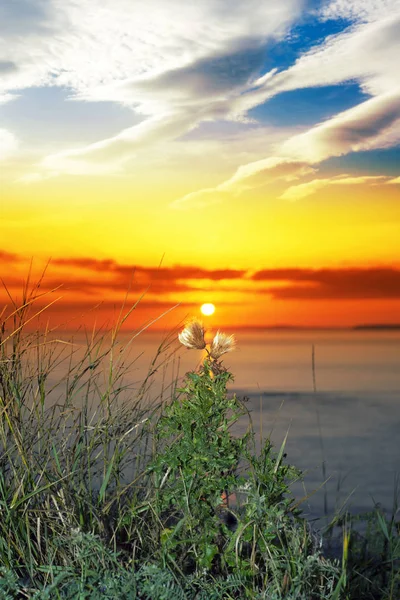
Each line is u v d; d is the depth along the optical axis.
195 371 3.79
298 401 19.83
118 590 2.88
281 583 3.14
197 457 3.42
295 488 8.35
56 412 3.67
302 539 3.36
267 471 3.47
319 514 5.05
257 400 18.25
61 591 2.94
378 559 4.15
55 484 3.38
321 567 3.19
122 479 3.73
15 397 3.47
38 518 3.17
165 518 3.69
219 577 3.30
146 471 3.48
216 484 3.41
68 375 3.65
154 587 2.92
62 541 3.18
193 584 3.18
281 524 3.27
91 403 3.81
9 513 3.13
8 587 2.87
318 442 12.55
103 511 3.38
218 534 3.47
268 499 3.36
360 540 4.31
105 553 3.02
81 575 2.96
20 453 3.30
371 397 22.05
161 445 3.80
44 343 3.63
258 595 3.04
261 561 3.39
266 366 37.41
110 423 3.58
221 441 3.55
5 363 3.52
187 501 3.34
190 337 3.78
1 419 3.39
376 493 7.91
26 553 3.19
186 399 3.62
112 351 3.65
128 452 3.68
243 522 3.30
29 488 3.35
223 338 3.77
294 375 31.00
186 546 3.40
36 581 3.04
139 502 3.59
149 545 3.44
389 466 10.29
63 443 3.55
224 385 3.66
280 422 14.52
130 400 3.72
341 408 18.83
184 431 3.50
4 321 3.57
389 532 4.27
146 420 3.63
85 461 3.58
